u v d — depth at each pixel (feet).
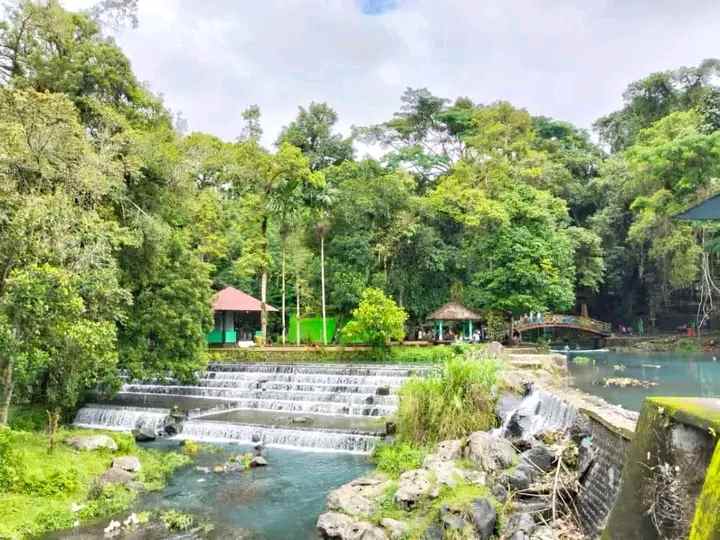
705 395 74.33
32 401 70.74
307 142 184.44
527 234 126.31
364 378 82.28
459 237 144.77
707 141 113.80
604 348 149.69
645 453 22.76
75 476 46.60
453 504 35.70
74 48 79.92
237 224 144.66
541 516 35.99
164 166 79.77
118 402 80.69
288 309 148.25
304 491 48.06
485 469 41.52
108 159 65.26
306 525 40.91
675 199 123.44
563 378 82.53
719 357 125.59
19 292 46.39
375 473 48.55
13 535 37.50
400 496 38.63
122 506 44.21
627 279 170.19
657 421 22.34
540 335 152.56
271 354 113.39
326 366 93.04
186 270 85.81
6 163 51.93
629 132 185.78
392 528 35.42
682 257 128.88
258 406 79.51
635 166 135.13
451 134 190.19
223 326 128.88
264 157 128.36
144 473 51.49
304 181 133.59
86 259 54.95
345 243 134.00
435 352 107.96
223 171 129.29
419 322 140.26
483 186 147.74
